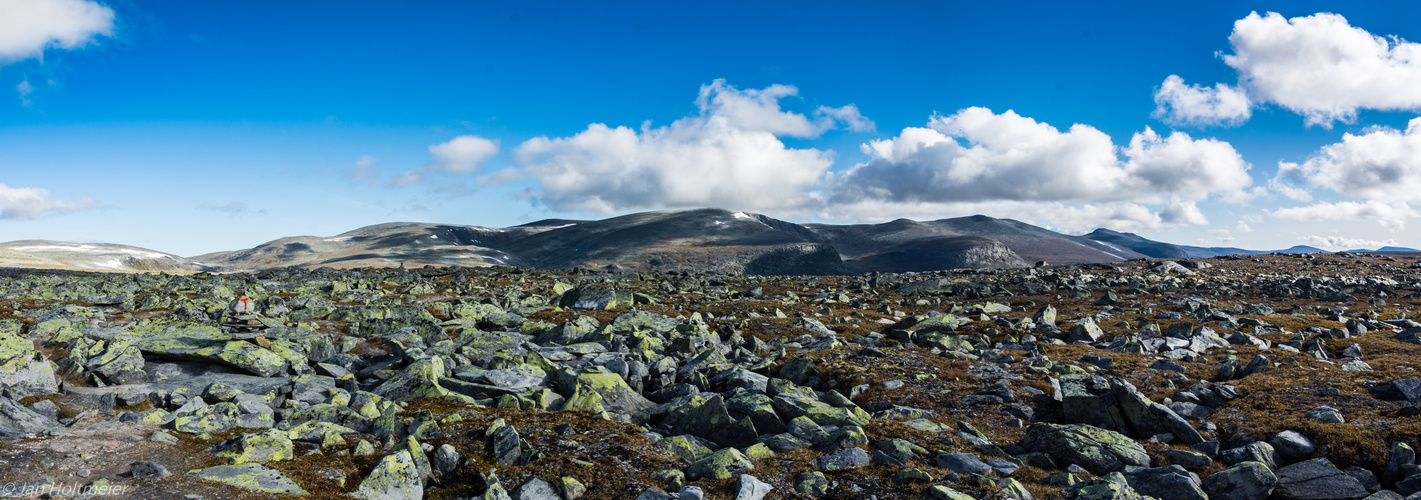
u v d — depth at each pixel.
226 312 34.12
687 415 18.53
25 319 32.59
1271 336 34.56
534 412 18.77
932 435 17.59
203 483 12.09
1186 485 13.39
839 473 14.63
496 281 77.81
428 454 14.99
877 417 19.81
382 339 32.03
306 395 20.17
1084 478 14.64
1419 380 19.09
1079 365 27.06
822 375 26.25
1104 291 60.41
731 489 13.54
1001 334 35.72
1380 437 15.63
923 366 26.89
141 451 13.54
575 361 27.45
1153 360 27.20
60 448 13.16
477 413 18.33
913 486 13.59
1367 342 31.06
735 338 35.25
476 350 29.36
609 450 15.77
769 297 61.25
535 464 14.69
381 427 16.50
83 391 19.38
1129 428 17.97
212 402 18.48
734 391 21.75
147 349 23.38
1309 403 18.89
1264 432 17.17
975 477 13.73
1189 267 93.12
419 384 21.08
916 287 64.75
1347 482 13.73
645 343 30.75
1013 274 84.44
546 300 54.78
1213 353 29.08
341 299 50.50
